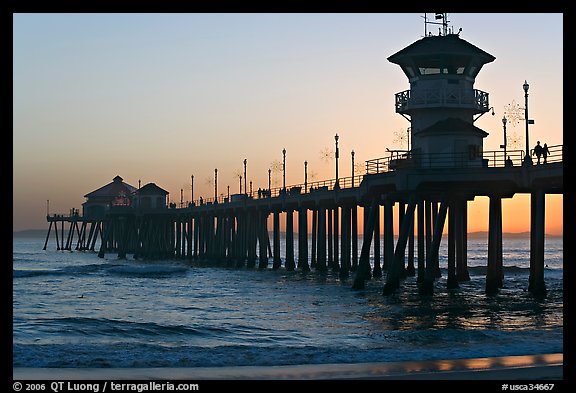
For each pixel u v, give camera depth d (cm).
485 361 2878
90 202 18650
